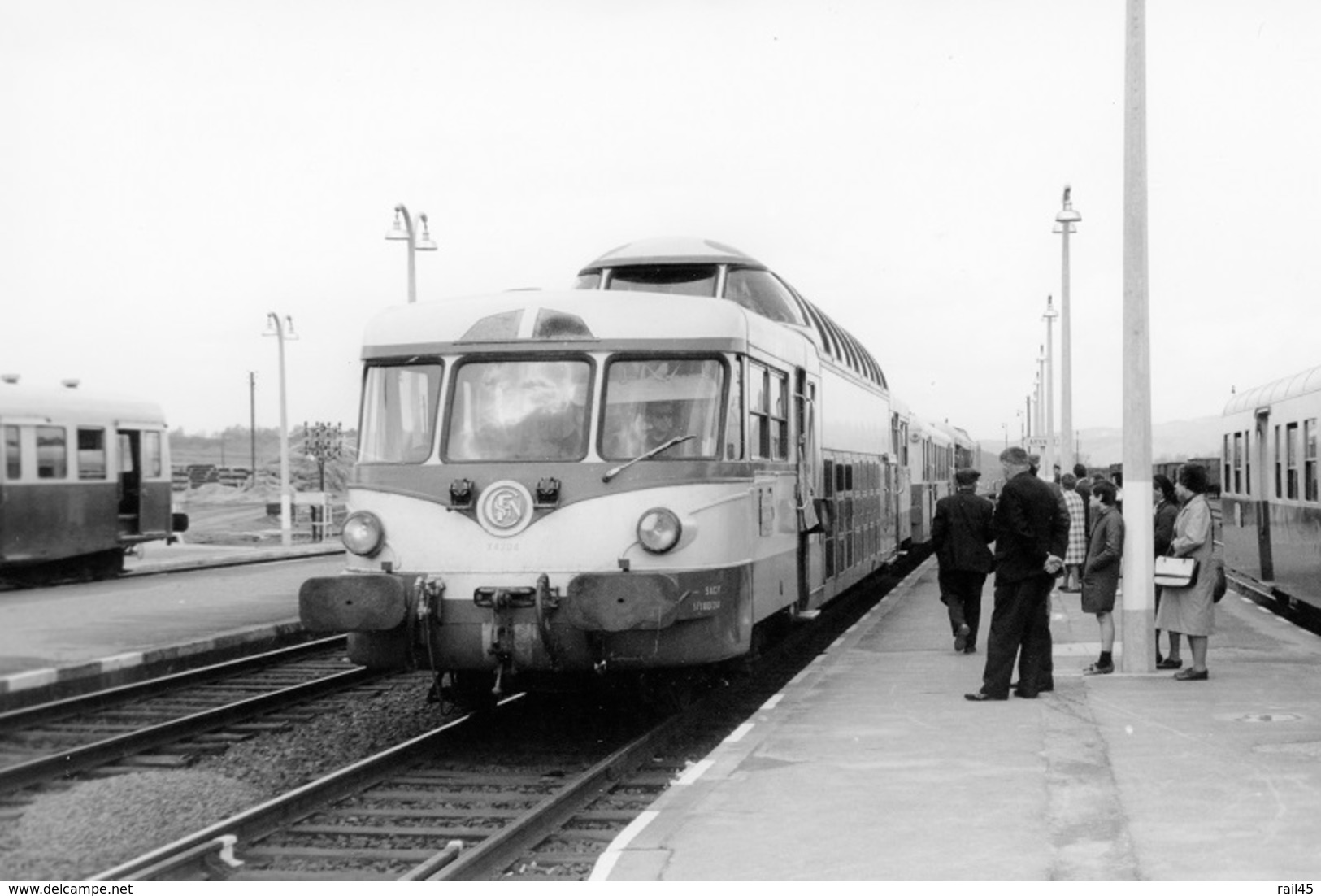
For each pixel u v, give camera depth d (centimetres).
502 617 1055
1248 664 1414
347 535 1107
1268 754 939
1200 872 659
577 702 1366
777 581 1291
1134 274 1341
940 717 1117
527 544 1066
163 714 1369
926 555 3909
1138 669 1342
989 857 698
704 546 1082
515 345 1116
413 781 1008
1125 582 1349
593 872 690
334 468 7806
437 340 1130
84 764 1088
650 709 1274
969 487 1555
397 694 1487
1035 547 1191
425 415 1120
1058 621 1908
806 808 813
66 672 1453
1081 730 1041
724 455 1110
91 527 2642
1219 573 1303
